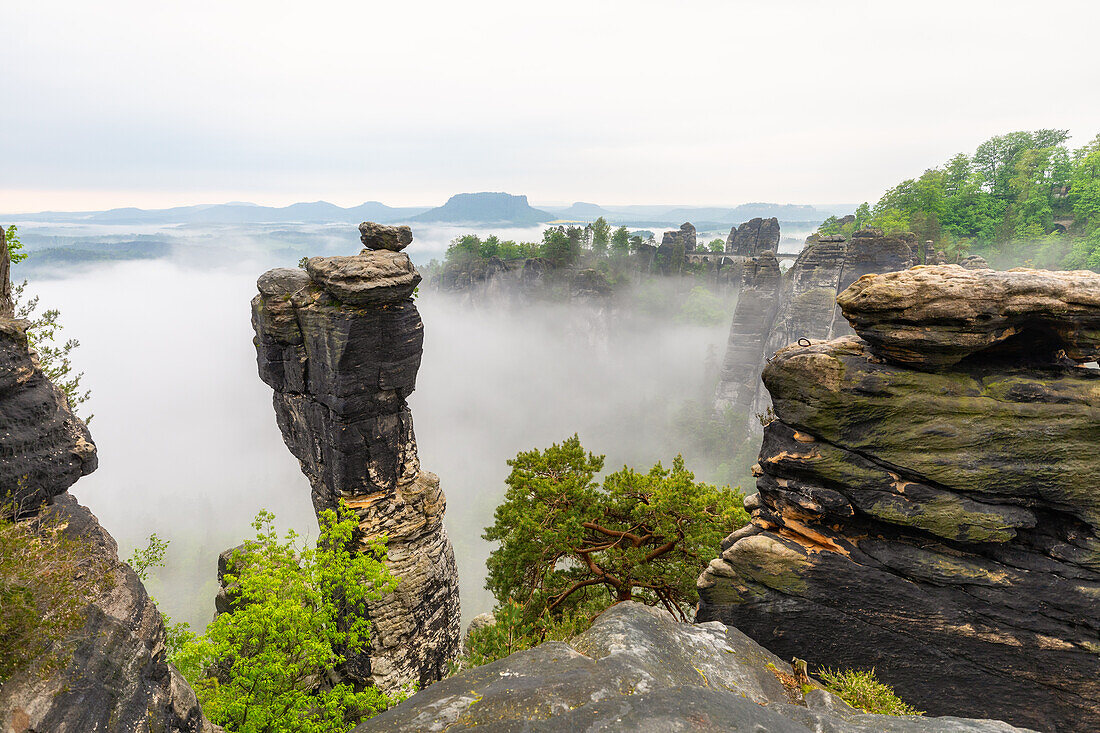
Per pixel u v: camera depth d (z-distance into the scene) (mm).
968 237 119250
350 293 27172
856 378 12727
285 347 30734
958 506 11984
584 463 23969
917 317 11922
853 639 12852
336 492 30688
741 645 10703
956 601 12008
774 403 13945
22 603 7770
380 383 29562
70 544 9156
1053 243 102000
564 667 8078
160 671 10586
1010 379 12227
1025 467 11648
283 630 18781
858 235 105000
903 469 12352
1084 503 11336
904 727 7754
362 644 29594
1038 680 11453
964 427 12023
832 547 13172
